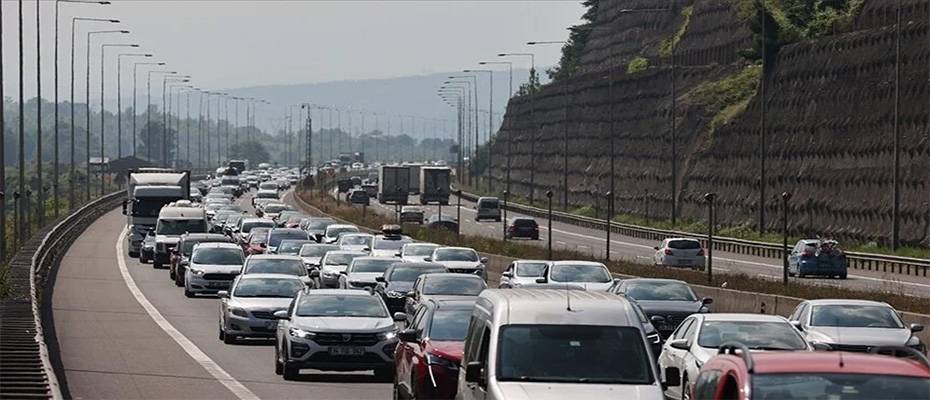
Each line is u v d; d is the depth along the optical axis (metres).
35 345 72.25
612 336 42.28
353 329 71.56
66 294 136.00
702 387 35.16
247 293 92.31
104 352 84.81
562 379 41.03
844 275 166.75
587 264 114.06
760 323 62.47
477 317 45.62
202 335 97.25
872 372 31.81
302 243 161.25
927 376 31.67
